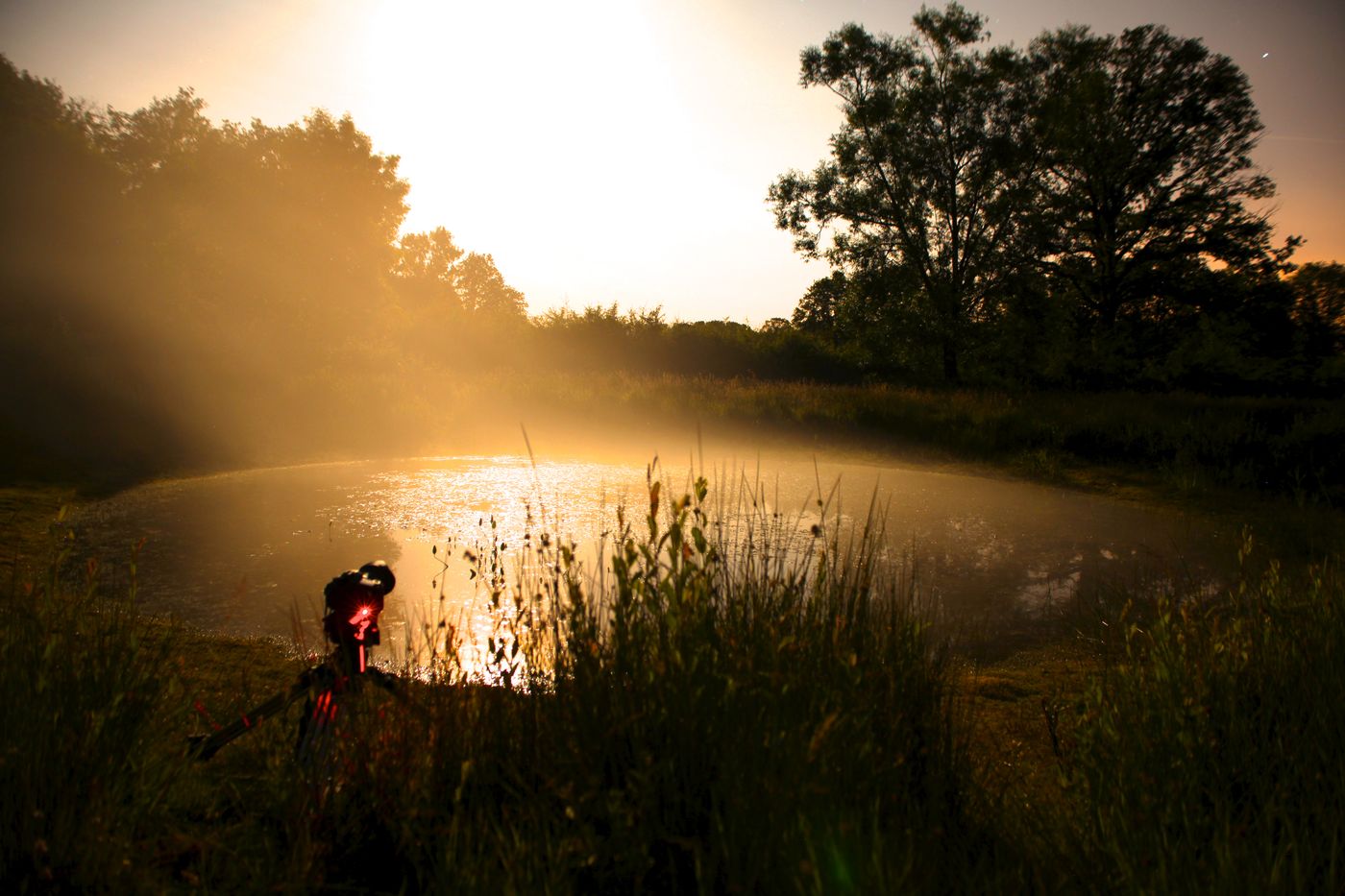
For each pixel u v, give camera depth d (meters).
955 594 6.73
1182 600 6.50
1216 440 13.99
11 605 3.08
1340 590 4.15
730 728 2.44
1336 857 2.29
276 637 5.27
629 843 2.20
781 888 2.04
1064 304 32.47
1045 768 3.57
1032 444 15.27
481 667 4.36
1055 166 32.69
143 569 6.82
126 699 2.84
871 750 2.45
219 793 2.84
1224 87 32.25
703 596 2.80
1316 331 34.78
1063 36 32.56
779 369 29.45
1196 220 34.19
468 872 2.06
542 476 12.09
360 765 2.65
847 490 11.61
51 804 2.34
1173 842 2.41
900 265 30.12
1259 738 2.97
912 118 29.33
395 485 11.20
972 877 2.21
